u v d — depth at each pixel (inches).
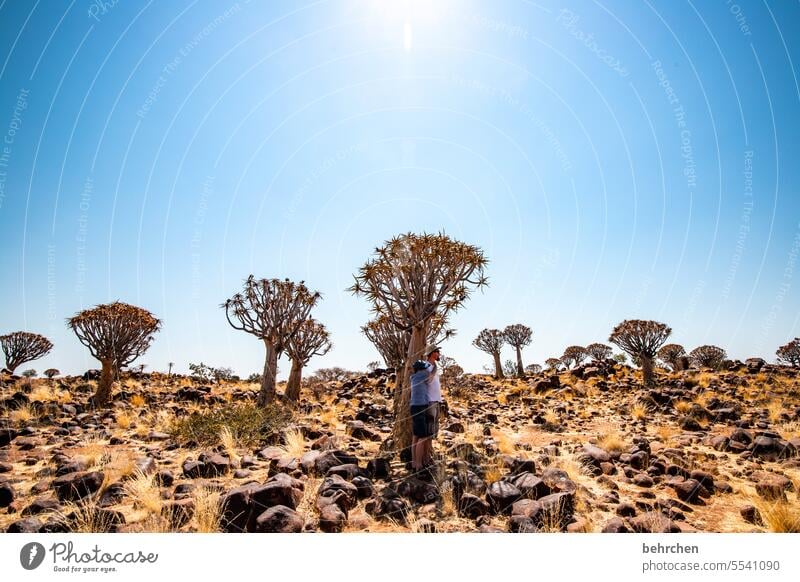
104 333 436.5
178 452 247.8
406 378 242.4
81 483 169.0
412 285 251.0
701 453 238.2
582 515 154.0
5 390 474.9
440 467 200.5
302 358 542.3
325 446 251.9
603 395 539.8
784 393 451.2
